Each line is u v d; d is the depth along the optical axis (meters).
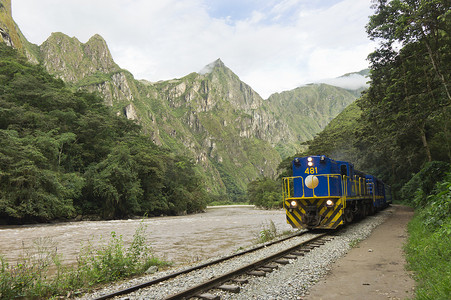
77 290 6.45
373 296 5.05
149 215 53.50
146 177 52.78
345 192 14.66
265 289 5.63
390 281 5.86
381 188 28.31
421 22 17.14
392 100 22.69
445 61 20.08
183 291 5.26
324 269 7.08
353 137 57.25
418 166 39.25
